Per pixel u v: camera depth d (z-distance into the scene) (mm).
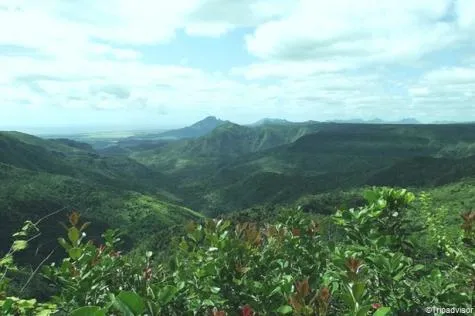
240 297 3877
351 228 4211
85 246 4891
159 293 3117
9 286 4133
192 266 4543
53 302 4242
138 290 4547
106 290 4617
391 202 4289
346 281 3412
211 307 4023
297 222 5258
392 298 3645
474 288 3893
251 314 3078
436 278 3791
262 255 4527
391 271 3611
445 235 5305
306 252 4773
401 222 4281
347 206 4699
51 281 4539
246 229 4848
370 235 4066
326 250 4766
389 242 4012
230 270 4031
